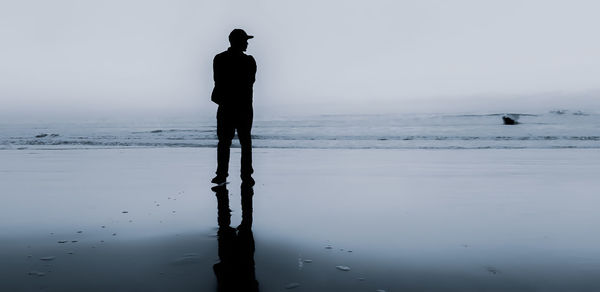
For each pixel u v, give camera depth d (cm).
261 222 271
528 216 293
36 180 485
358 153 902
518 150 961
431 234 240
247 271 172
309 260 188
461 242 222
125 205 331
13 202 344
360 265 181
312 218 285
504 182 469
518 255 198
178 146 1152
